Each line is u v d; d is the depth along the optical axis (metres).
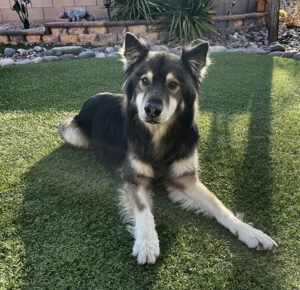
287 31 2.62
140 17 2.38
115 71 1.59
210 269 0.49
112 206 0.65
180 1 2.15
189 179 0.69
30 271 0.48
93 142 0.90
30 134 0.95
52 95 1.28
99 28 2.22
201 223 0.60
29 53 2.06
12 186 0.70
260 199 0.65
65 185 0.71
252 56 1.85
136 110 0.70
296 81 1.38
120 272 0.49
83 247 0.53
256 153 0.83
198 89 0.74
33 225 0.58
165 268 0.49
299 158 0.79
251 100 1.20
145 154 0.70
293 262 0.50
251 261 0.50
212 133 0.95
